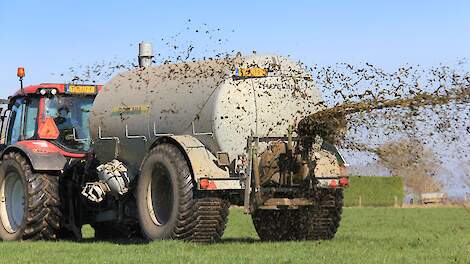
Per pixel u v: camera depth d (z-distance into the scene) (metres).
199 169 17.81
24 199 21.52
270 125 18.94
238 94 18.59
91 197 20.34
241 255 15.21
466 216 37.66
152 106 19.69
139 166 20.31
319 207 19.67
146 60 22.73
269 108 18.92
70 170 21.91
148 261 14.33
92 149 21.66
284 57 19.36
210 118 18.39
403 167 17.95
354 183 68.44
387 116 17.53
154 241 18.19
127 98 20.47
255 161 18.28
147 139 19.81
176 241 17.67
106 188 20.33
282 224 20.33
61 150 22.25
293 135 19.12
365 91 17.61
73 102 23.02
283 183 18.80
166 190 18.94
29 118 22.97
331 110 18.20
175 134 19.14
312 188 18.89
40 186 21.39
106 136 20.97
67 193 21.95
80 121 22.97
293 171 18.81
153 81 20.05
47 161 21.48
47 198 21.41
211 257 14.89
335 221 19.97
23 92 23.00
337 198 19.81
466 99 16.94
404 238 20.44
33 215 21.33
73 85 22.94
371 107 17.58
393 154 17.94
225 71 18.55
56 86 22.73
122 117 20.47
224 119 18.38
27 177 21.47
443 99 17.03
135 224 21.67
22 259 15.31
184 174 17.92
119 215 20.73
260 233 20.70
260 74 18.91
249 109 18.69
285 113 19.12
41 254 16.36
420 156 17.67
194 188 17.89
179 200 17.84
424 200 66.50
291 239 20.28
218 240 18.45
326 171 19.25
